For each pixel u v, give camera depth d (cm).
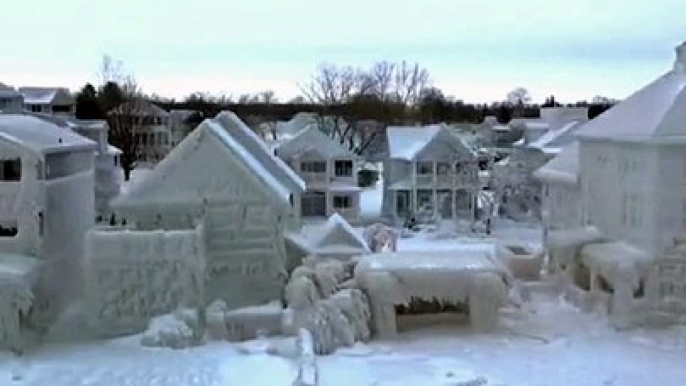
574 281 4056
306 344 3056
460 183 7131
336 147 7025
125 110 9925
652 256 3559
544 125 8088
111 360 2992
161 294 3378
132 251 3362
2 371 2859
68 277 3716
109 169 6625
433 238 6278
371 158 10856
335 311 3288
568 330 3503
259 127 11619
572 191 4581
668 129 3544
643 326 3522
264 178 3716
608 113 4266
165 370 2858
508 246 4897
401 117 12519
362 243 4009
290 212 4028
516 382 2806
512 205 7481
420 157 7088
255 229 3709
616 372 2930
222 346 3192
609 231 4016
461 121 14462
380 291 3422
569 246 4016
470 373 2905
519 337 3397
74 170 3831
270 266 3709
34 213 3303
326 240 3981
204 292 3459
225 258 3700
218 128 3872
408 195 7238
